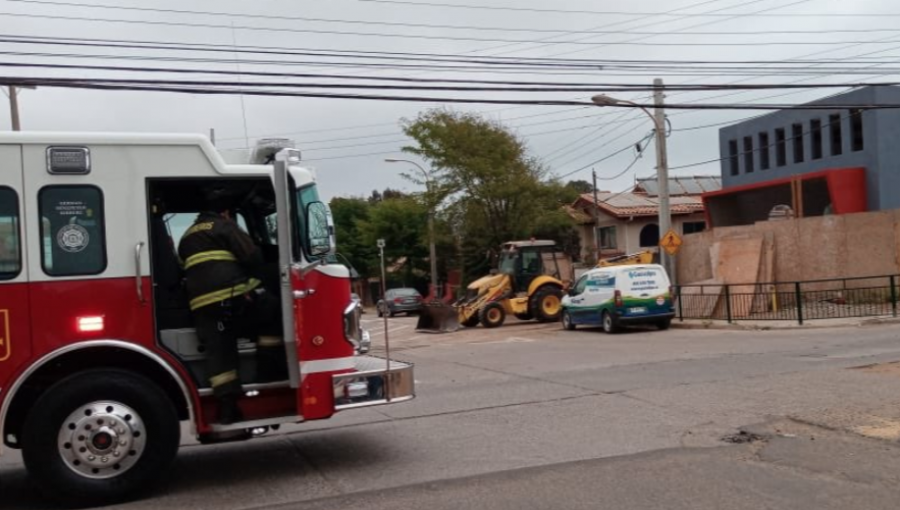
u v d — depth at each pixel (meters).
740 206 34.34
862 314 21.50
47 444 6.02
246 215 7.57
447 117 39.84
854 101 27.95
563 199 43.09
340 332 6.93
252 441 8.57
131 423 6.23
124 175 6.39
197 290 6.45
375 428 9.04
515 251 29.34
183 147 6.58
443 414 9.76
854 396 9.41
